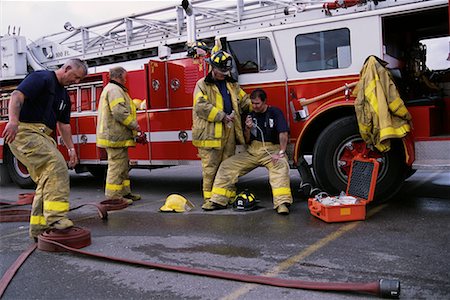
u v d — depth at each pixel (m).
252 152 5.10
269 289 2.83
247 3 6.21
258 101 4.95
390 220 4.38
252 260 3.39
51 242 3.74
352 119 4.97
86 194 6.98
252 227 4.32
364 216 4.41
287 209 4.75
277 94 5.43
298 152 5.27
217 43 5.68
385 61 4.90
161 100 5.83
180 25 6.90
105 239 4.12
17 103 3.62
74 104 7.05
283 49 5.36
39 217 4.01
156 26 7.17
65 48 8.41
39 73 3.82
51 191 3.83
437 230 3.97
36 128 3.81
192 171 9.59
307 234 4.00
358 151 5.01
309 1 5.63
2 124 7.84
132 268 3.31
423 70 6.05
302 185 5.34
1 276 3.27
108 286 2.99
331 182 5.07
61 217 3.86
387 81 4.57
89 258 3.58
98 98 6.78
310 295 2.72
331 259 3.33
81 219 4.99
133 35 7.51
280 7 5.88
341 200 4.54
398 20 5.39
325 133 5.07
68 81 4.03
